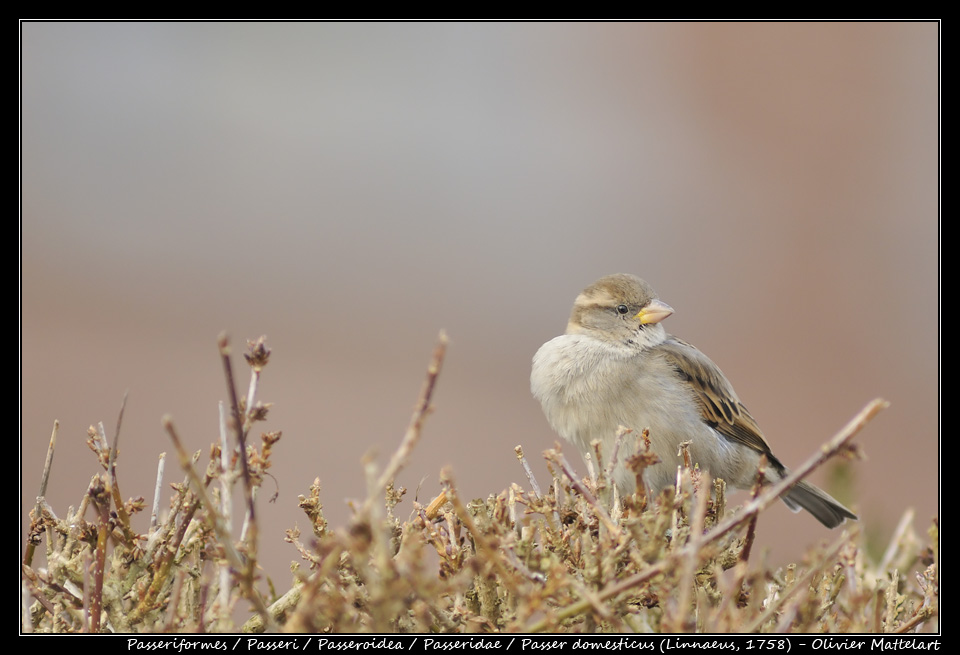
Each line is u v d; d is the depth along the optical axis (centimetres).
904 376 1736
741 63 2328
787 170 2170
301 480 1184
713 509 507
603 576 411
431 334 1734
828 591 491
